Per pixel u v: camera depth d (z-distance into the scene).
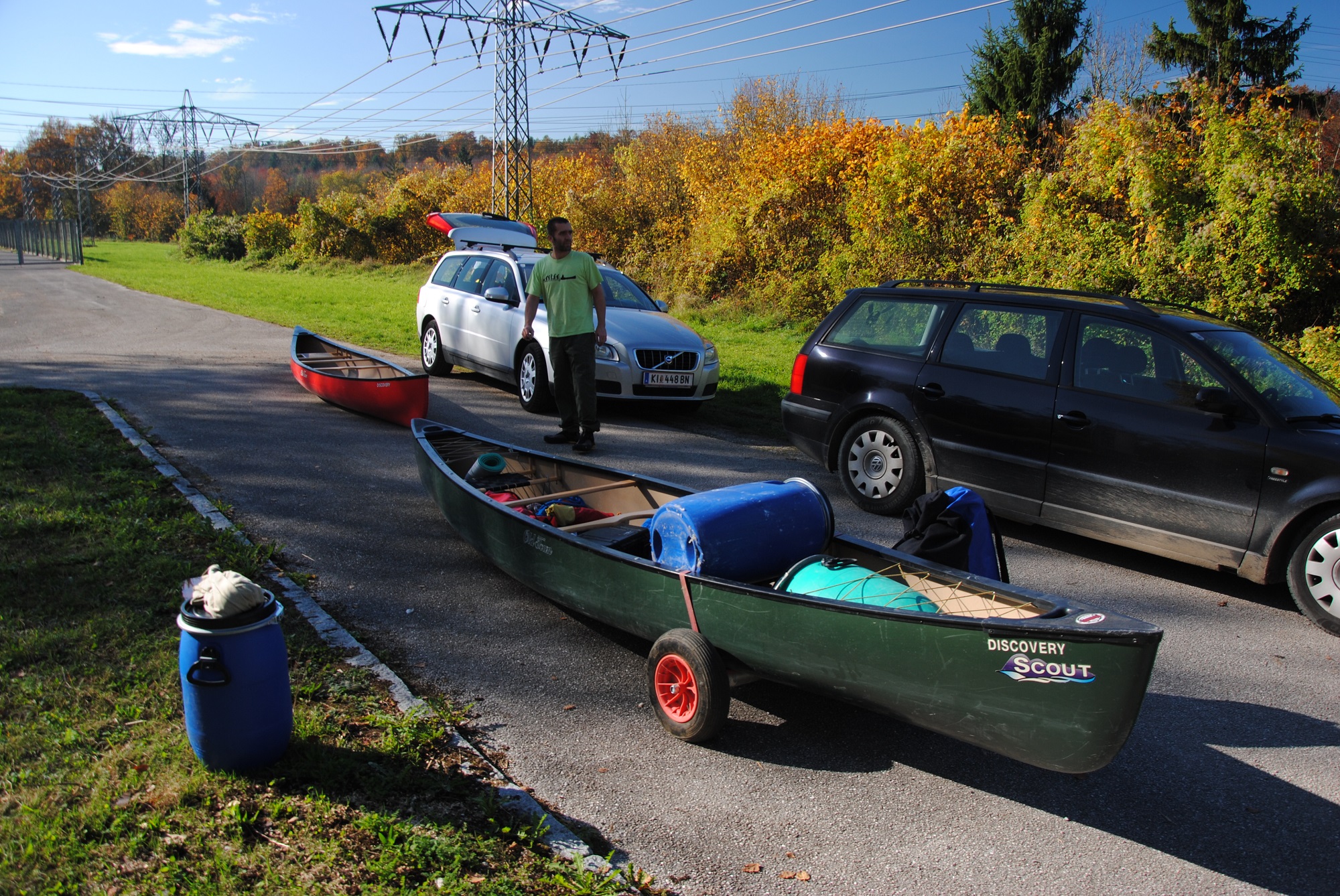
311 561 5.14
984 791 3.31
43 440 6.84
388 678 3.76
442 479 5.25
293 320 18.17
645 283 24.41
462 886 2.53
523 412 9.88
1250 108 13.37
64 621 3.95
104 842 2.62
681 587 3.59
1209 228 12.65
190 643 2.84
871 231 18.59
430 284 12.26
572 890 2.59
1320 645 4.68
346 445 7.80
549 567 4.28
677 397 9.80
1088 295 6.16
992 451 6.08
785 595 3.25
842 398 7.02
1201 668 4.37
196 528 5.26
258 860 2.58
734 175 23.86
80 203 88.75
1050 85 26.02
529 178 29.17
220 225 49.94
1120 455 5.46
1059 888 2.79
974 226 17.23
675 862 2.83
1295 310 12.65
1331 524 4.71
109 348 13.38
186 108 82.94
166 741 3.11
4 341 14.00
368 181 83.00
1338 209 12.16
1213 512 5.12
